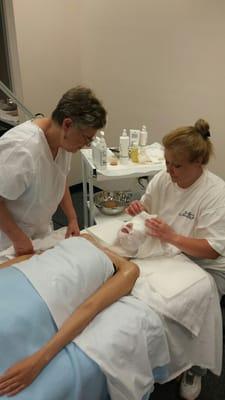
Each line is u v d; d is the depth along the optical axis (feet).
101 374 2.84
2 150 3.78
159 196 4.67
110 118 10.15
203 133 3.94
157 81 8.32
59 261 3.27
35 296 2.86
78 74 10.75
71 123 3.60
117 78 9.48
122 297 3.45
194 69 7.37
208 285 3.79
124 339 3.00
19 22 8.64
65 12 9.65
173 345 3.69
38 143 3.87
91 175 6.48
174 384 4.69
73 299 3.05
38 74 9.59
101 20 9.35
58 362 2.71
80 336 2.95
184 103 7.84
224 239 3.96
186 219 4.33
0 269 3.18
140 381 3.10
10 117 9.07
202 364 4.00
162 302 3.51
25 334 2.68
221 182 4.27
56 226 8.95
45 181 4.19
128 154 6.78
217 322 3.96
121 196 7.89
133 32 8.52
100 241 4.29
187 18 7.14
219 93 7.02
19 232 4.05
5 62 8.96
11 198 3.90
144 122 9.07
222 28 6.56
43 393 2.47
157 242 4.16
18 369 2.49
